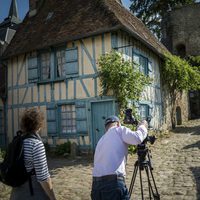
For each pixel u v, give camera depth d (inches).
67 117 490.6
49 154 479.5
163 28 1099.3
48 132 507.2
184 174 291.1
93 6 507.5
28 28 601.0
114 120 143.6
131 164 353.4
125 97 419.5
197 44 1020.5
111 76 418.6
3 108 577.3
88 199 235.1
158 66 618.5
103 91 436.8
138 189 251.6
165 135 580.1
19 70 557.0
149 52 570.6
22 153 119.4
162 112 623.5
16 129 556.1
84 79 468.4
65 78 488.7
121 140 131.7
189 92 909.2
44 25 566.9
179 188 247.8
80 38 467.8
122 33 467.2
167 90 669.3
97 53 458.9
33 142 120.3
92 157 431.8
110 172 125.6
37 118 125.7
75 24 498.6
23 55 552.1
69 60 486.3
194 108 908.0
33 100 531.5
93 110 459.5
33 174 121.1
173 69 639.1
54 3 601.0
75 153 447.8
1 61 592.4
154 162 355.6
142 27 665.6
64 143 475.8
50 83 509.4
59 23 534.3
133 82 421.1
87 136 462.9
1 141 574.2
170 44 1067.3
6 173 118.6
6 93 573.3
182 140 501.0
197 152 393.1
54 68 506.9
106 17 465.7
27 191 120.0
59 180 301.0
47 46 503.5
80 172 334.3
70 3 562.6
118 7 579.8
